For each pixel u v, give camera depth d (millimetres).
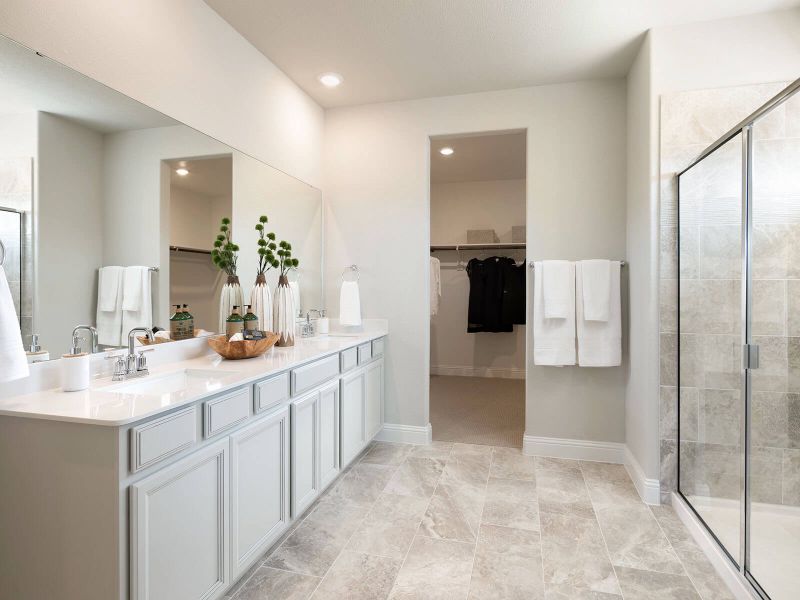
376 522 2211
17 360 1237
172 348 2006
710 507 2035
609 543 2035
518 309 5402
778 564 1577
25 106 1404
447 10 2248
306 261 3201
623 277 2959
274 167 2787
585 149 3018
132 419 1187
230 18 2312
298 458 2084
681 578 1792
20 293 1394
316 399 2258
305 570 1833
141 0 1826
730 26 2322
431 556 1933
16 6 1375
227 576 1587
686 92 2357
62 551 1239
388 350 3369
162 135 1935
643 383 2525
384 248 3365
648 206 2430
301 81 3006
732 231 1935
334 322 3457
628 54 2672
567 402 3062
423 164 3285
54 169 1492
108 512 1188
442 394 4883
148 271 1873
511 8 2229
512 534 2107
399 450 3197
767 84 2281
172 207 1993
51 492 1240
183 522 1393
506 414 4105
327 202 3471
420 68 2840
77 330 1577
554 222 3064
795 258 1774
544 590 1718
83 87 1588
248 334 2256
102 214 1664
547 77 2965
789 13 2266
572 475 2775
